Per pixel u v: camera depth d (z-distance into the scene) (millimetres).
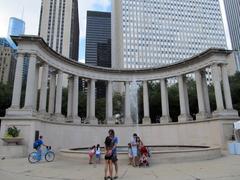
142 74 38188
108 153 10656
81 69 34500
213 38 139625
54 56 29906
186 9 142000
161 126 34281
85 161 16844
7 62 78688
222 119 26703
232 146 22469
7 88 43469
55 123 27734
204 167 13570
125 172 12578
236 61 99188
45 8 117688
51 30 115000
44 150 21062
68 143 29578
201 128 29625
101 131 33906
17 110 23812
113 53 142250
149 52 127125
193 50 134375
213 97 46625
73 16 129875
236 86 42438
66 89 54281
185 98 34562
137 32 129000
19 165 16062
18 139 21922
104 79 36969
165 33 133250
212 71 29594
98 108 59156
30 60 25391
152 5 137250
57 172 12930
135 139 15484
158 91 52906
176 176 10977
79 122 32250
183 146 27125
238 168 12836
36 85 28938
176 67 35125
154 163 15633
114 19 141625
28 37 25531
